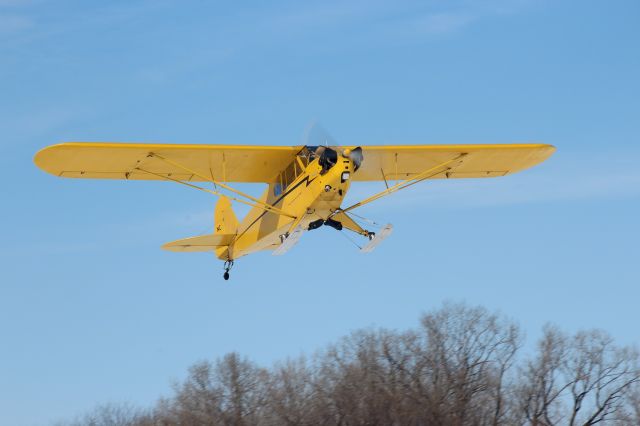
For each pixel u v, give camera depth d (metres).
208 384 101.62
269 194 82.50
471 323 101.38
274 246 84.19
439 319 101.50
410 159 85.94
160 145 77.00
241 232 87.19
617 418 96.31
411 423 94.00
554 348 99.56
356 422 93.94
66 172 79.31
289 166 79.75
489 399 97.31
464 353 100.00
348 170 73.12
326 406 95.69
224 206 97.25
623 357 98.19
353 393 95.75
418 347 100.50
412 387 97.81
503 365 99.62
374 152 83.25
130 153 77.50
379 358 99.56
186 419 98.75
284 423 95.88
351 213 77.88
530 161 88.44
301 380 100.19
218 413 98.88
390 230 76.81
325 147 74.81
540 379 98.25
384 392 95.62
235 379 100.38
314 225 77.12
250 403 99.62
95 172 79.88
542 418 97.69
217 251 92.44
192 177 82.19
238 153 78.38
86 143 75.69
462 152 85.12
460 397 96.38
